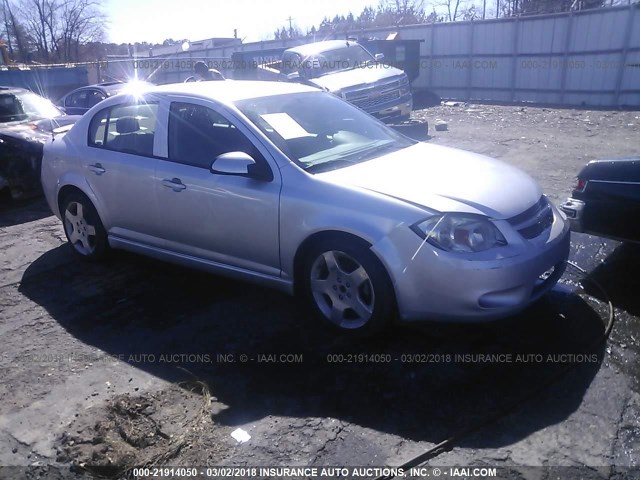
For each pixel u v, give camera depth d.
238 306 4.42
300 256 3.93
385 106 12.09
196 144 4.44
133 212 4.87
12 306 4.65
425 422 3.02
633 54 15.94
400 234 3.46
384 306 3.61
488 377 3.36
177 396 3.35
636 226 4.23
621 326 3.85
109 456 2.88
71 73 24.62
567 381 3.30
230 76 20.61
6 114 8.98
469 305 3.41
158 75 25.69
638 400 3.11
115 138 5.04
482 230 3.43
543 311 4.09
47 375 3.64
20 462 2.89
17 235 6.55
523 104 17.62
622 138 10.55
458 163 4.20
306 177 3.86
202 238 4.43
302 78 12.88
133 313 4.41
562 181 7.40
